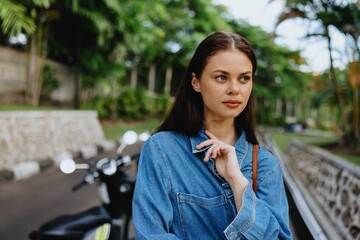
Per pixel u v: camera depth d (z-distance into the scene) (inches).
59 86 472.7
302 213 81.7
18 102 408.5
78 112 392.2
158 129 40.8
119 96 709.9
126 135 97.2
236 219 31.9
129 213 102.3
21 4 304.7
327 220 145.1
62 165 79.7
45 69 446.0
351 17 273.7
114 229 92.0
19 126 260.8
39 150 283.3
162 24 824.3
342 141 346.0
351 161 221.5
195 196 34.4
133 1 451.8
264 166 37.4
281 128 1341.0
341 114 353.1
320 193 180.4
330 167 183.0
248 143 39.2
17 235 129.8
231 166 34.5
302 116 1658.5
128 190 97.6
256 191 36.4
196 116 38.0
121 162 98.0
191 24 874.8
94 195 188.1
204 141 35.7
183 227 34.1
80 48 494.6
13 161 239.5
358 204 123.7
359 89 326.3
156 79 1088.2
